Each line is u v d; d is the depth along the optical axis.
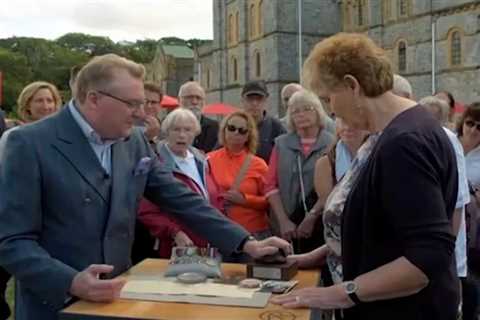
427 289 2.59
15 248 2.71
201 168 5.95
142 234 5.12
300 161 6.00
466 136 6.04
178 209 3.27
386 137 2.52
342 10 52.47
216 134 8.62
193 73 78.69
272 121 8.01
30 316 2.92
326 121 6.25
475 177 5.88
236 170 6.17
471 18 39.06
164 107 23.12
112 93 2.89
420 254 2.32
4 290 6.32
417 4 43.09
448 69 40.69
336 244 3.12
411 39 43.75
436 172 2.43
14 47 92.94
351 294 2.45
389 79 2.66
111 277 2.96
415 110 2.62
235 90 59.12
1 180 2.86
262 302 2.53
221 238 3.12
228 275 3.02
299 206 5.92
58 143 2.93
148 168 3.24
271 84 52.16
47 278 2.61
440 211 2.37
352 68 2.62
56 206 2.88
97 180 2.97
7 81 77.38
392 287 2.39
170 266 3.01
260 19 54.91
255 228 6.02
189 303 2.53
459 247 4.71
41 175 2.87
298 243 5.72
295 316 2.38
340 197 3.07
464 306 5.64
